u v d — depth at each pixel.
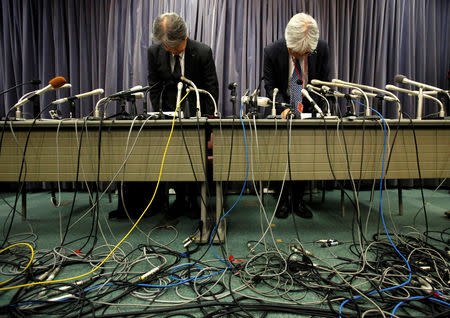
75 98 1.33
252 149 1.28
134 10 2.85
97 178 1.22
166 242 1.38
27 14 2.80
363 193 2.73
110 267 1.11
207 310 0.83
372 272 1.05
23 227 1.64
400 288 0.92
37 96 1.30
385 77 2.95
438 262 1.11
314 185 2.74
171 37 1.49
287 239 1.42
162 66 1.85
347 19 2.85
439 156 1.31
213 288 0.95
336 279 1.00
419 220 1.76
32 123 1.21
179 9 2.80
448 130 1.31
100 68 2.85
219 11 2.77
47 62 2.84
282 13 2.85
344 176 1.29
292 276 1.01
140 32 2.82
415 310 0.83
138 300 0.88
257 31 2.81
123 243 1.38
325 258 1.19
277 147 1.28
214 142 1.28
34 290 0.93
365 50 2.96
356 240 1.40
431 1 3.03
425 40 3.02
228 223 1.71
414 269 1.04
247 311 0.82
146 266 1.12
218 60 2.76
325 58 1.91
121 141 1.26
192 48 1.85
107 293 0.91
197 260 1.17
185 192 2.01
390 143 1.30
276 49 1.93
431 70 3.06
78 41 2.90
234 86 1.28
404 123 1.27
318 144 1.29
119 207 1.84
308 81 1.88
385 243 1.29
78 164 1.23
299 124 1.26
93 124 1.23
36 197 2.54
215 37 2.78
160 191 2.01
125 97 1.32
